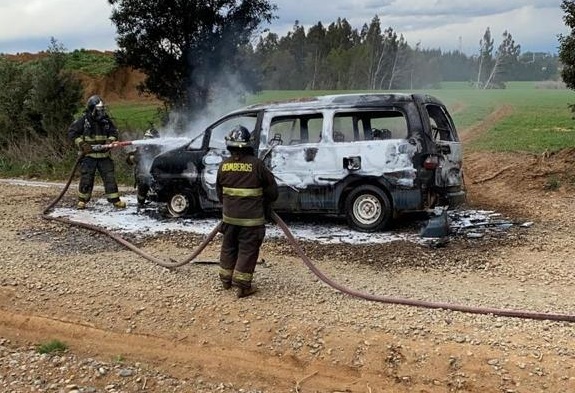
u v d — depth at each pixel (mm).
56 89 19078
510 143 18438
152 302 6223
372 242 8258
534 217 9680
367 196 8750
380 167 8562
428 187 8438
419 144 8422
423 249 7867
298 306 5984
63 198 12383
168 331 5746
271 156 9102
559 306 5828
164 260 7531
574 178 12320
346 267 7254
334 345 5273
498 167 14047
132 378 5066
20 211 10820
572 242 8086
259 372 5121
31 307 6312
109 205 11445
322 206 8953
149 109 32156
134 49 18109
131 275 6984
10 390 4855
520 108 37094
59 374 5121
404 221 9352
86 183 10938
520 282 6605
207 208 9859
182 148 9922
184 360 5355
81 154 10789
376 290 6383
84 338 5789
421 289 6406
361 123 8820
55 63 19328
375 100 8703
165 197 10094
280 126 9172
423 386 4781
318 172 8875
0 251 8031
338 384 4918
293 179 9000
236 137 6164
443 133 9117
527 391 4574
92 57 48344
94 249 8188
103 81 42156
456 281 6676
